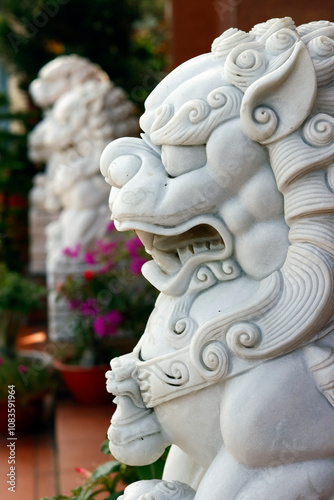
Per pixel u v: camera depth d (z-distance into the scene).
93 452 3.39
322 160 1.10
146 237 1.27
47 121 5.68
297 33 1.17
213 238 1.24
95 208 4.68
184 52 3.41
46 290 4.95
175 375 1.18
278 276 1.14
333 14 2.45
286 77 1.10
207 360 1.14
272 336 1.12
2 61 8.77
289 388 1.11
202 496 1.15
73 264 4.65
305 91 1.09
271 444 1.11
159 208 1.18
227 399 1.14
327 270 1.10
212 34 3.34
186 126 1.16
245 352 1.12
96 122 4.61
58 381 4.59
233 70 1.15
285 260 1.16
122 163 1.24
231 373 1.14
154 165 1.22
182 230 1.18
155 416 1.26
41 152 5.76
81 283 4.25
